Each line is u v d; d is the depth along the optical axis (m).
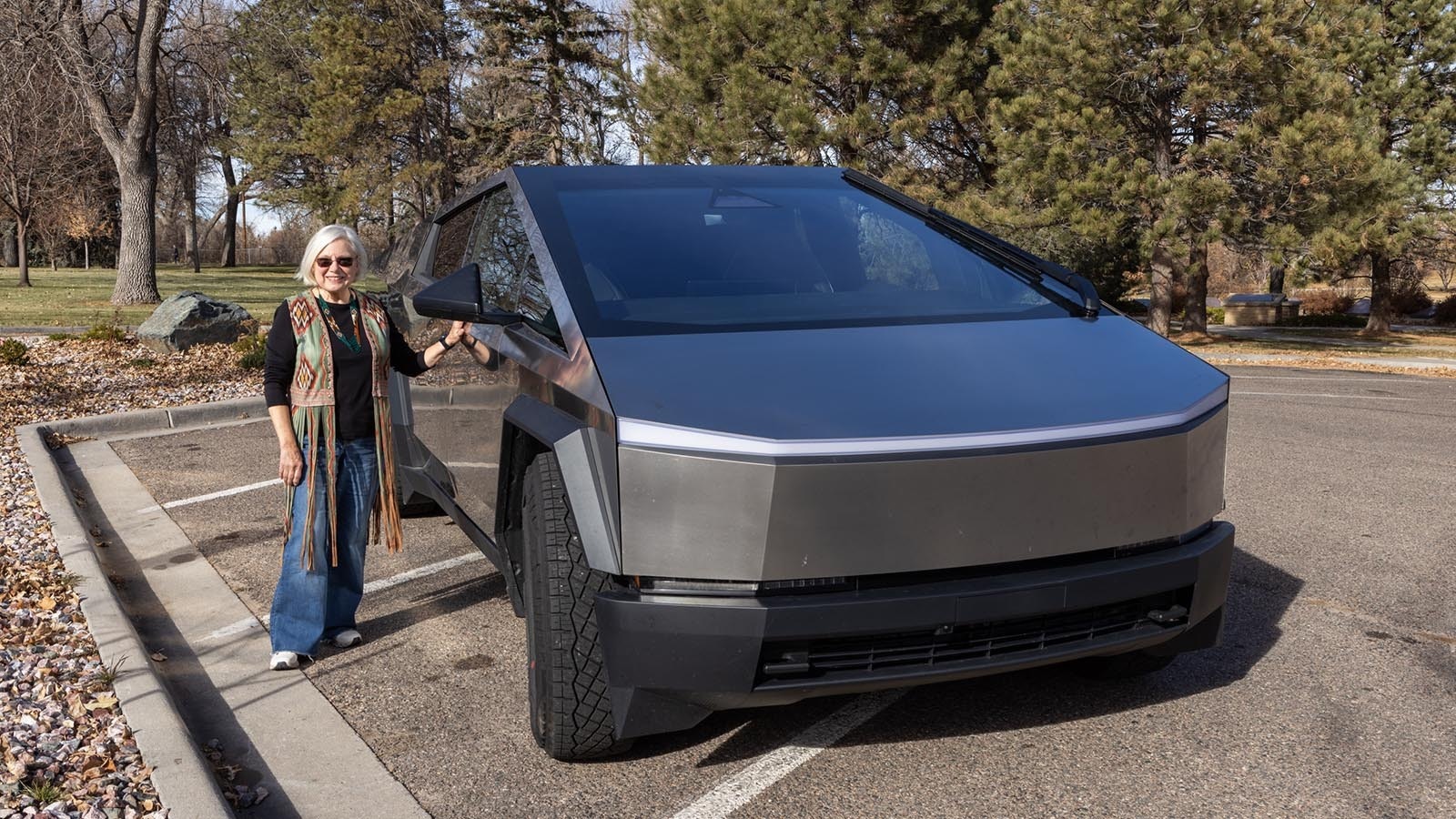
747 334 3.27
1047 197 20.94
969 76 22.73
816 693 2.74
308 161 50.22
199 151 47.62
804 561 2.66
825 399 2.88
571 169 4.37
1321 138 19.22
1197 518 3.08
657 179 4.30
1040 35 20.73
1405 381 14.71
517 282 3.86
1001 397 2.99
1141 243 20.72
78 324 17.95
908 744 3.27
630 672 2.71
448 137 44.28
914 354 3.22
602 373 2.95
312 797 3.05
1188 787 2.98
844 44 22.39
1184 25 19.67
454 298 3.42
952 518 2.73
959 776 3.07
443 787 3.08
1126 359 3.38
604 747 3.07
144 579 5.17
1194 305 28.02
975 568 2.80
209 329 14.16
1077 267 31.72
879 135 22.39
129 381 11.45
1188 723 3.39
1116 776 3.05
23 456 7.73
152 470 7.58
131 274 22.72
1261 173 19.50
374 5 39.72
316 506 3.98
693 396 2.84
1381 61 29.56
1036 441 2.81
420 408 5.01
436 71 41.12
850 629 2.65
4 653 3.97
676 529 2.68
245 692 3.82
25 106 27.25
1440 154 28.84
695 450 2.67
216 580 5.12
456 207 5.17
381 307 4.09
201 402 10.16
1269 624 4.32
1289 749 3.21
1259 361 19.17
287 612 4.02
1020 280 4.00
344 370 3.98
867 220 4.23
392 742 3.39
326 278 3.95
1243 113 21.06
